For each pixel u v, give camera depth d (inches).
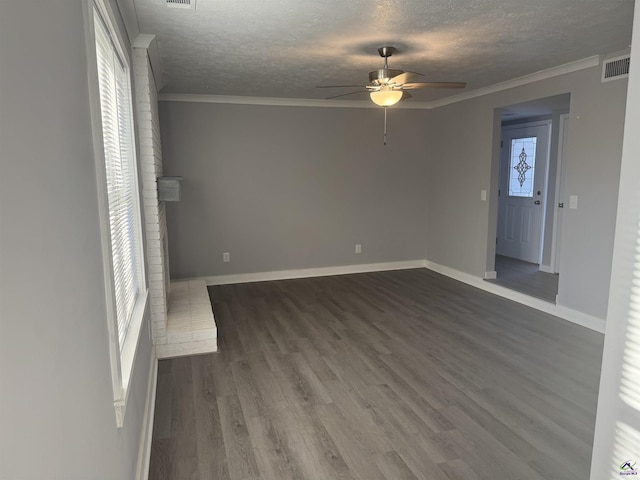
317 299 204.4
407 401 113.2
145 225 132.5
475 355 140.9
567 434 98.8
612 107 152.6
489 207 216.5
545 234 242.7
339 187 248.1
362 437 98.0
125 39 107.3
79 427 42.3
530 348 146.3
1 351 25.9
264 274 241.0
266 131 231.1
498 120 210.7
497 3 106.0
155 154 143.0
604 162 156.4
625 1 105.7
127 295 98.3
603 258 158.6
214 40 132.0
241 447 94.8
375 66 164.4
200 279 219.9
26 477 28.6
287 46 138.9
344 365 134.3
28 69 33.7
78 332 44.0
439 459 90.5
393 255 264.8
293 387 121.0
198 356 141.6
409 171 260.2
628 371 57.1
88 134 53.9
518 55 152.9
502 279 223.6
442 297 206.8
